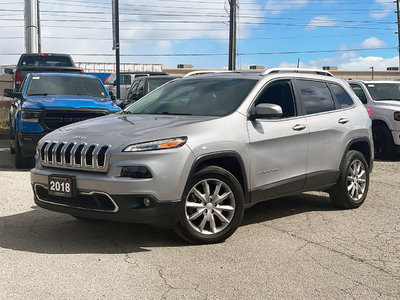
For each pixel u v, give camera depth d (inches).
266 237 199.0
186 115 203.6
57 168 185.5
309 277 155.8
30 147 353.7
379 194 293.4
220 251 179.6
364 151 267.0
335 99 251.0
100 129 189.6
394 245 191.3
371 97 474.9
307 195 287.4
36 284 145.8
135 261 167.0
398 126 443.2
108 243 186.9
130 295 139.1
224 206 189.0
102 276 152.9
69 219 222.8
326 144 234.4
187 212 182.1
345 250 183.9
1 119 775.1
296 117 222.8
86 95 410.0
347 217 235.6
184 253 176.2
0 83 820.0
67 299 135.9
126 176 168.7
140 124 189.9
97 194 171.5
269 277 155.0
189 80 237.6
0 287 143.3
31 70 544.1
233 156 189.8
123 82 952.9
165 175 170.9
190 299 137.3
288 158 215.0
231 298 138.6
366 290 146.5
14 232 201.0
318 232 207.9
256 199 204.1
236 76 226.5
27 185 306.2
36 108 353.1
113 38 773.9
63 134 193.0
